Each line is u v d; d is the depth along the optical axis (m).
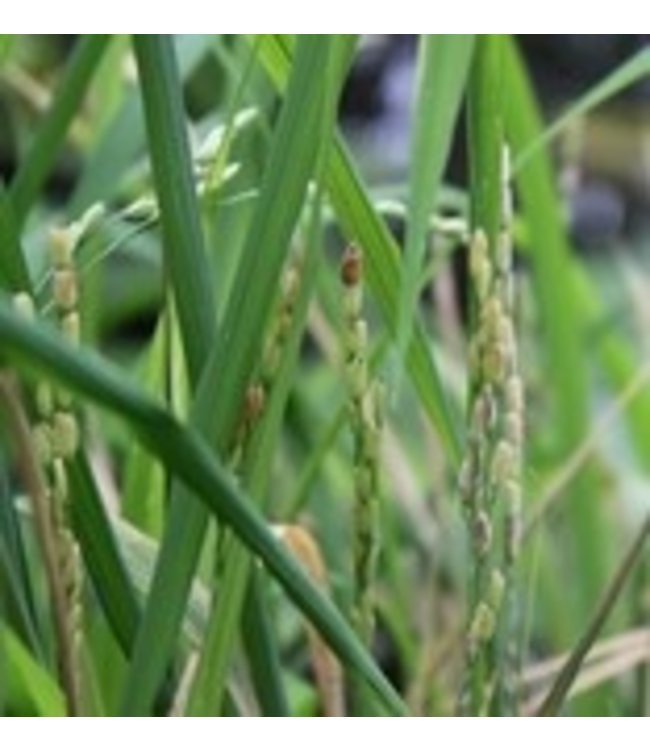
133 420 0.48
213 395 0.54
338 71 0.55
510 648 0.60
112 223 0.65
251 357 0.54
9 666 0.61
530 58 1.97
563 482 0.84
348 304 0.57
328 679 0.69
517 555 0.58
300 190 0.55
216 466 0.49
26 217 0.66
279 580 0.52
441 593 0.97
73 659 0.53
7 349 0.45
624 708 0.87
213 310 0.57
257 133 0.68
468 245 0.59
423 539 0.97
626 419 1.23
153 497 0.67
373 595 0.58
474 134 0.59
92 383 0.46
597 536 0.99
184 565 0.54
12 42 0.63
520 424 0.58
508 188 0.58
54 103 0.65
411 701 0.82
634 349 1.27
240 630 0.60
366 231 0.60
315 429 0.99
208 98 1.46
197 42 0.72
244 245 0.54
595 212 1.82
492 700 0.59
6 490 0.57
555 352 0.99
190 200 0.57
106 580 0.57
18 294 0.55
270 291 0.54
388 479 1.02
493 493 0.58
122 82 0.91
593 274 1.73
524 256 1.07
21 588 0.57
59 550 0.54
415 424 1.13
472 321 0.58
